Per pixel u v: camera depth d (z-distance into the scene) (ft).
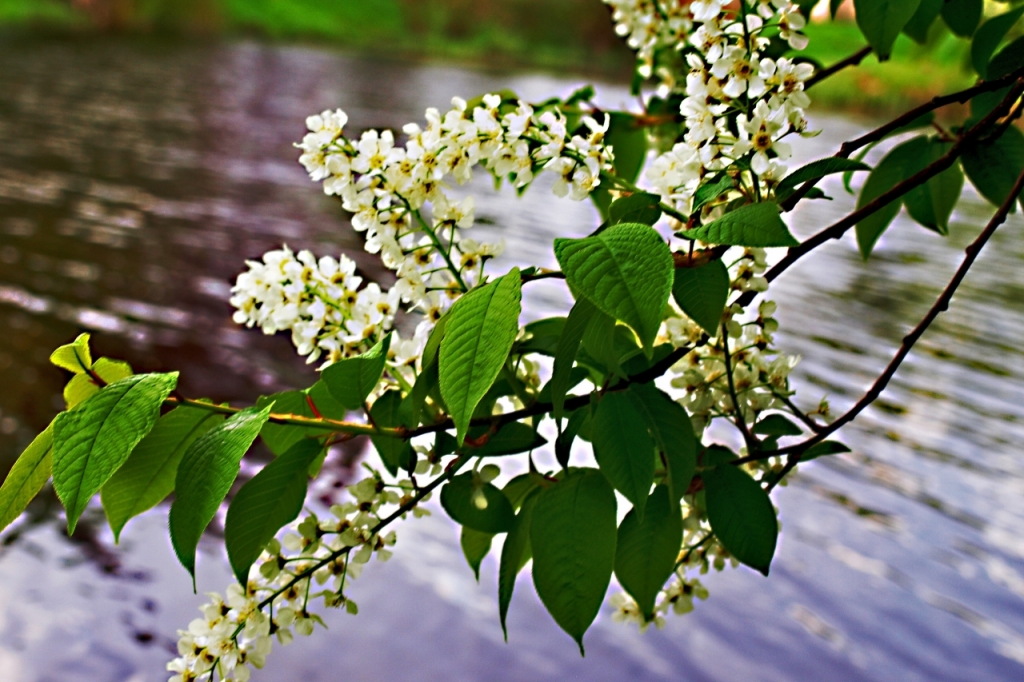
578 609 2.61
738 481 2.82
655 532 2.81
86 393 2.78
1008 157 3.29
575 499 2.66
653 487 2.85
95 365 2.79
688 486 2.77
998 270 28.86
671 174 2.83
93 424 2.60
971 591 12.22
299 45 122.72
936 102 3.07
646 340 2.39
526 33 142.61
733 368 2.98
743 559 2.77
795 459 2.94
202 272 27.55
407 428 2.85
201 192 38.60
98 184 38.93
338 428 2.80
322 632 11.05
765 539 2.77
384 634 11.05
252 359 20.86
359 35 140.67
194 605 11.95
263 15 136.87
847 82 49.29
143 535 13.69
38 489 2.71
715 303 2.60
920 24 3.30
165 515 14.30
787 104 2.74
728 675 10.55
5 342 21.16
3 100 57.93
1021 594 12.07
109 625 11.41
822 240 2.88
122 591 12.16
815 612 11.73
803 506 14.48
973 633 11.32
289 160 47.09
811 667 10.62
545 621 11.46
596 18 125.18
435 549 13.02
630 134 3.64
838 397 18.47
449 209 2.95
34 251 28.78
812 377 19.33
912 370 19.98
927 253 31.01
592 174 2.82
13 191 36.60
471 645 10.89
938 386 19.15
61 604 11.80
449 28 145.89
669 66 3.66
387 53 126.31
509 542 2.74
